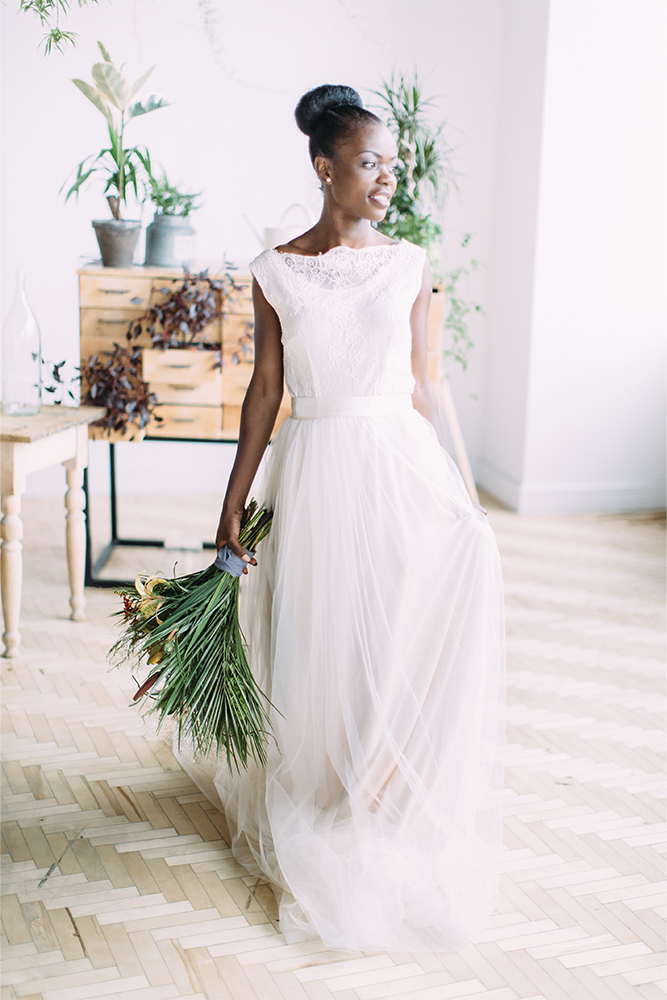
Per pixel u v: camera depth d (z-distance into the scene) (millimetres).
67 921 1846
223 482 5062
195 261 3787
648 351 5000
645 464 5145
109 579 3729
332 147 1853
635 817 2277
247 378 3607
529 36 4676
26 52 4414
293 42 4680
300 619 1972
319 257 1912
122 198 3623
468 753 1977
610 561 4254
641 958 1800
